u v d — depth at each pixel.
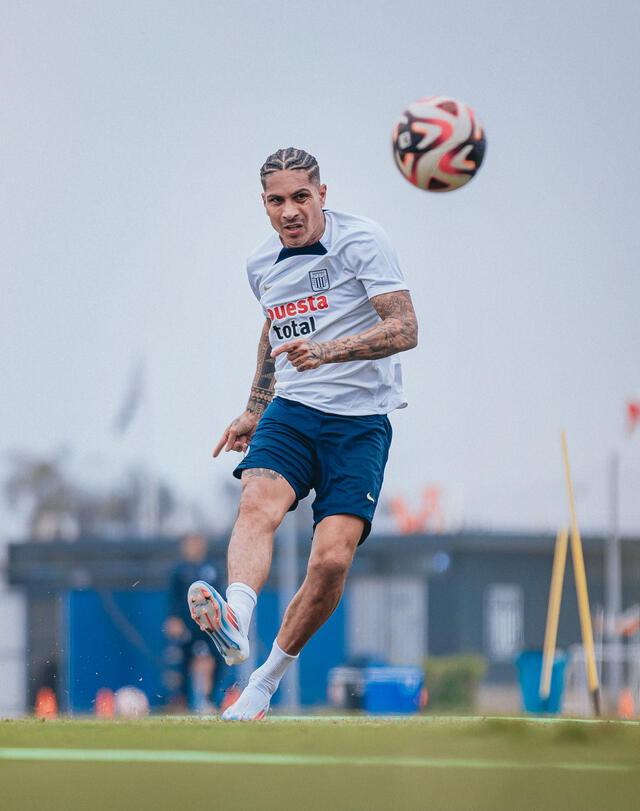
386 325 16.95
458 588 92.81
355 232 17.53
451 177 19.17
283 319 17.75
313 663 72.31
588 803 7.50
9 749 10.09
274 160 17.55
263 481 17.09
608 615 66.25
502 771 8.65
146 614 69.56
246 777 8.38
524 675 45.06
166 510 128.25
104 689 68.12
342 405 17.31
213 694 42.00
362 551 93.94
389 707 56.53
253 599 16.50
